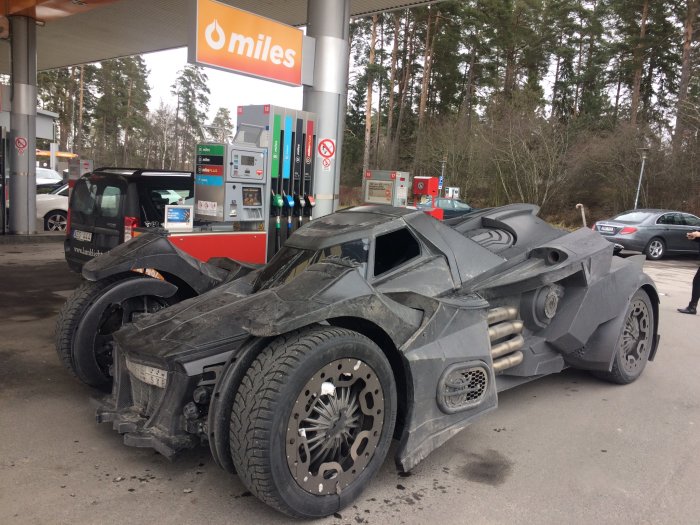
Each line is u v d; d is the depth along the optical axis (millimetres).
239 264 4898
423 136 39188
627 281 4961
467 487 3230
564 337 4488
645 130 28594
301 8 13242
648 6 37406
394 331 3090
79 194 7891
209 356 3092
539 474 3408
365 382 2914
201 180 6949
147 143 66688
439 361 3244
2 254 12055
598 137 30922
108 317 4473
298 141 7648
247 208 7035
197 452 3590
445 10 38844
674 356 6141
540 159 31703
